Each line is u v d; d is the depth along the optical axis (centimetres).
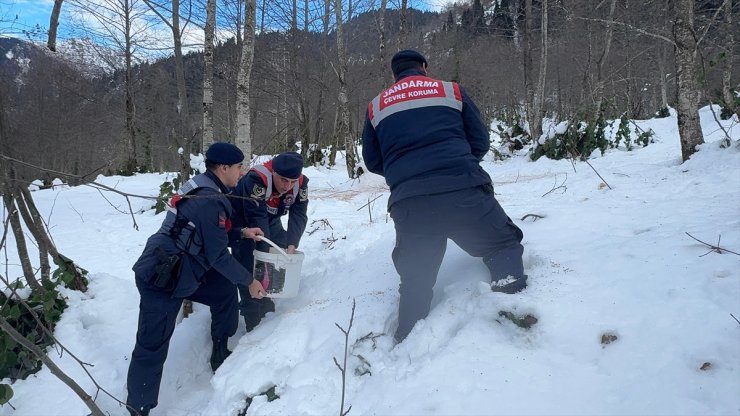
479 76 2536
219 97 1627
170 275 298
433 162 267
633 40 1430
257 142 1697
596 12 1353
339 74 1212
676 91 685
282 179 362
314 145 1631
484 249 284
